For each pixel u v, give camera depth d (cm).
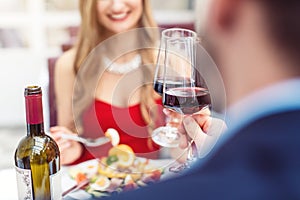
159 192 36
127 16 165
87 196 94
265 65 34
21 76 390
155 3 366
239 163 36
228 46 35
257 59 34
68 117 169
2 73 388
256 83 35
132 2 163
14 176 108
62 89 171
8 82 390
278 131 35
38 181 85
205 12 35
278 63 34
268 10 33
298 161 34
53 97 172
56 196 88
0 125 396
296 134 34
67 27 383
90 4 166
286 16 33
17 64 387
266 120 35
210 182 36
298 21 33
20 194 87
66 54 177
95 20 167
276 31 33
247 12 33
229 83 36
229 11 34
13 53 386
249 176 35
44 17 380
